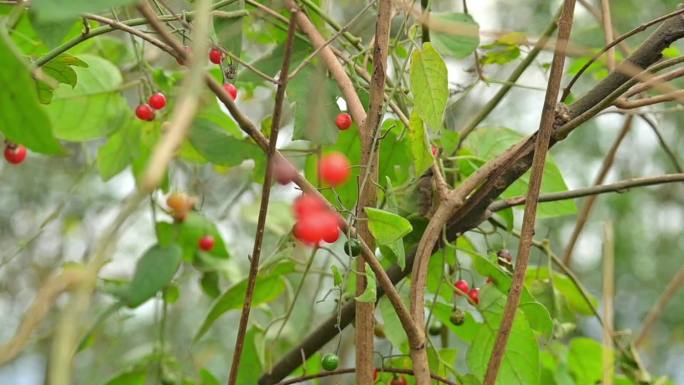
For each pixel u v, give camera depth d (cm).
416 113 83
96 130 104
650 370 169
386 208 90
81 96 102
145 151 107
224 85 88
